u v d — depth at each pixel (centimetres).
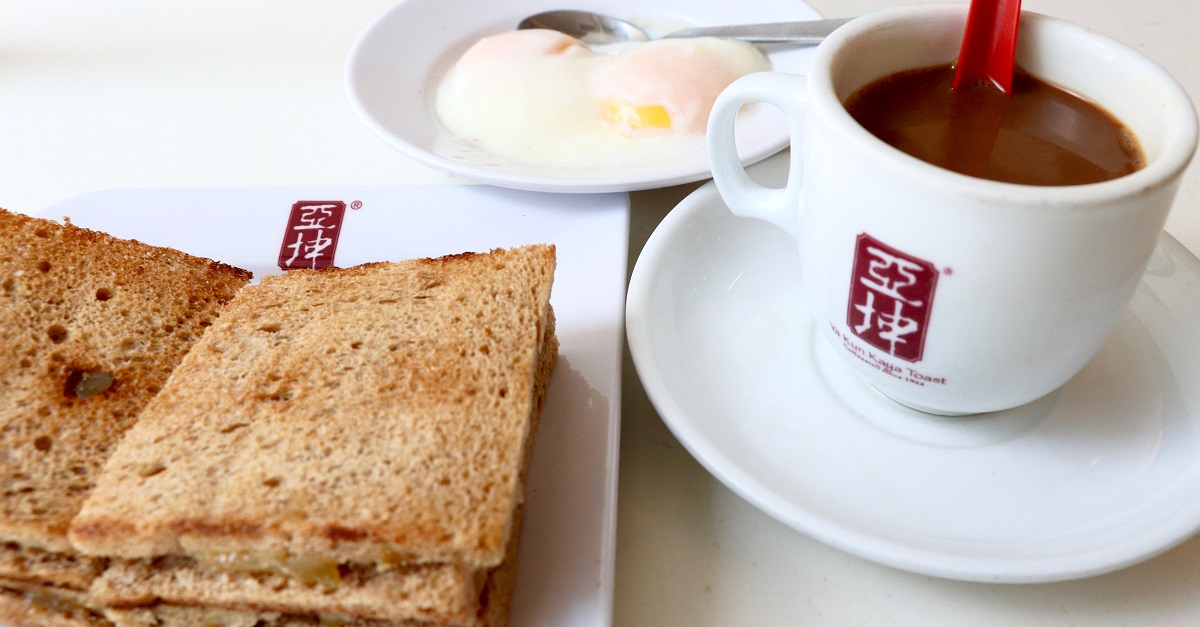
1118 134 23
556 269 32
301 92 45
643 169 34
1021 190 21
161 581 23
